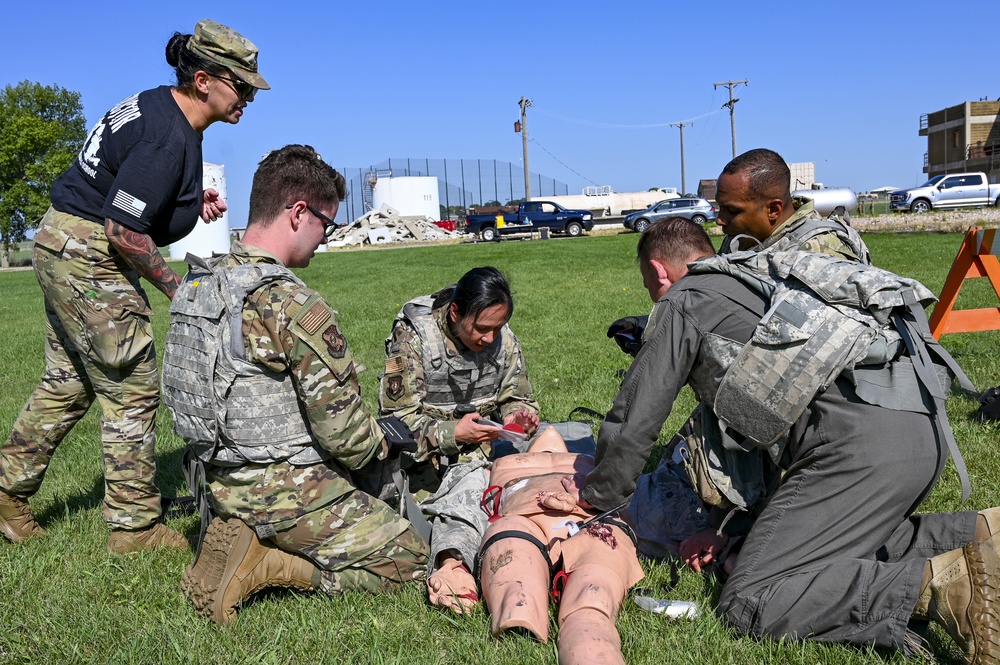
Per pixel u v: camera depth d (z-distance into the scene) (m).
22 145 45.81
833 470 2.57
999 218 25.45
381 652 2.61
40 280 3.41
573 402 5.87
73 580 3.26
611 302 11.78
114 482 3.50
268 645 2.69
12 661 2.65
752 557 2.66
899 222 26.45
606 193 51.81
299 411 2.88
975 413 4.96
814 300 2.58
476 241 42.62
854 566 2.48
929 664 2.42
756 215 3.71
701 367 2.76
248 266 2.86
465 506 3.26
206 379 2.79
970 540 2.56
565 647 2.36
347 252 35.66
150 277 3.41
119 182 3.27
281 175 2.96
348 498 3.00
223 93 3.46
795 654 2.47
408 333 3.83
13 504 3.68
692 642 2.59
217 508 2.93
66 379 3.62
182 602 2.98
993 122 58.28
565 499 2.98
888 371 2.59
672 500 3.46
